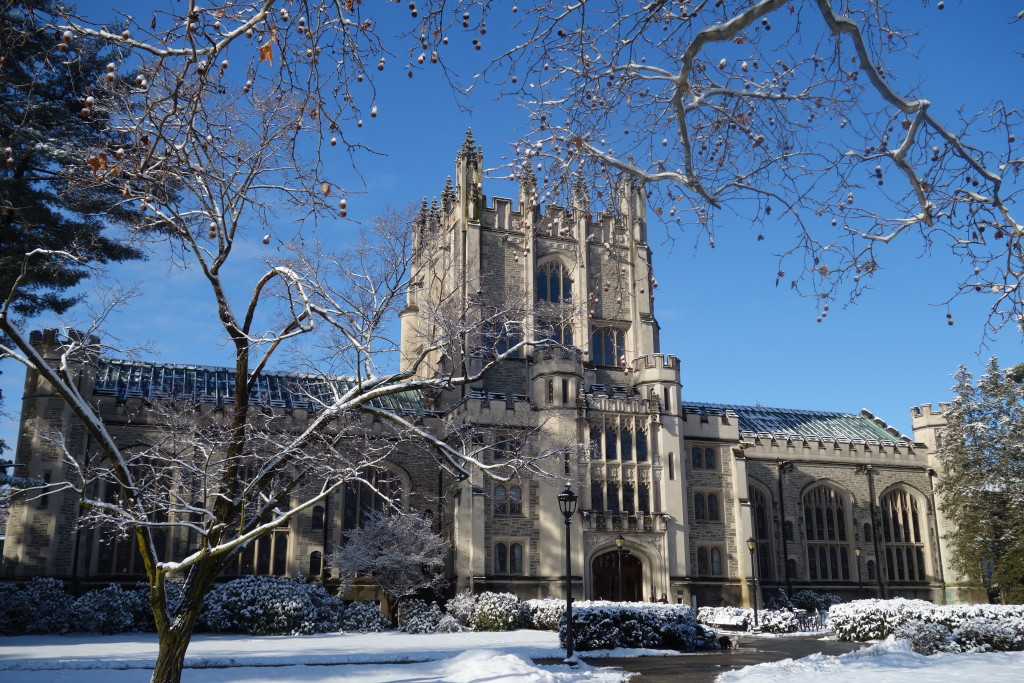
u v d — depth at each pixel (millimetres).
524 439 21234
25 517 35562
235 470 14578
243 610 33125
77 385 37750
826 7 7617
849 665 20156
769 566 49562
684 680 19312
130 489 13969
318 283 16469
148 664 20484
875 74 7988
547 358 43531
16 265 24672
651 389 45844
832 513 52312
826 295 9875
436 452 19406
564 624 27641
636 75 8719
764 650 28641
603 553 42469
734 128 8945
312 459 15094
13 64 18953
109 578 37000
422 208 44656
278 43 8594
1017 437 47875
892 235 9461
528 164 9750
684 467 46031
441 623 35031
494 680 18000
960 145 8422
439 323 20453
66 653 23359
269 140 13422
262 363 15000
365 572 38000
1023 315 9695
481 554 39719
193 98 9188
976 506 48844
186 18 8391
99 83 17438
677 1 8531
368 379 15766
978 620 27016
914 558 53281
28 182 25531
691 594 43188
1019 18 7445
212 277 14359
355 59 8688
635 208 53625
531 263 49469
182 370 44812
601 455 43000
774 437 51812
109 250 26656
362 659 22375
